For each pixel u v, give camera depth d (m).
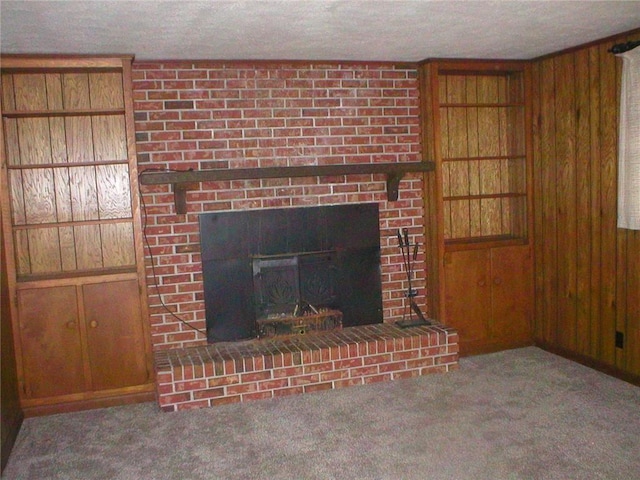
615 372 3.95
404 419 3.42
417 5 2.87
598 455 2.92
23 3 2.54
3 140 3.54
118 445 3.24
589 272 4.12
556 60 4.29
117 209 4.01
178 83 3.98
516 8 3.00
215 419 3.53
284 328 4.23
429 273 4.57
